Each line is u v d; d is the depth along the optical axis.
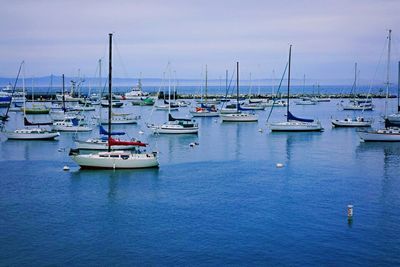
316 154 72.69
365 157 69.56
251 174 57.47
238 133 101.12
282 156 70.81
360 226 38.22
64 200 46.03
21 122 126.12
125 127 112.88
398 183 52.38
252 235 36.44
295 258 32.34
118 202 45.34
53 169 60.09
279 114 158.00
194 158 69.00
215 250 33.75
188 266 31.33
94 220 40.09
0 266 31.30
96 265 31.59
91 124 113.31
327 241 35.16
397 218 40.09
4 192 48.91
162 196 47.38
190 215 41.28
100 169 59.06
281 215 41.06
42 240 35.69
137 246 34.56
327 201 45.19
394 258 32.31
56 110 149.25
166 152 74.69
